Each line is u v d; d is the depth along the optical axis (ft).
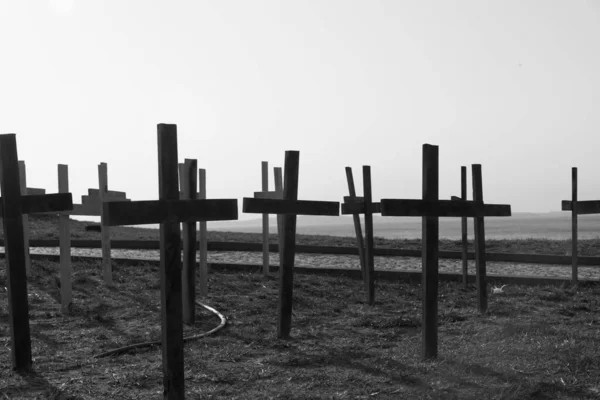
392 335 32.37
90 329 33.91
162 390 22.82
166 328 20.49
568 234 277.64
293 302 42.04
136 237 83.76
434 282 27.22
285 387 23.22
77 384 23.41
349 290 47.01
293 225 31.07
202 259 44.55
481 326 33.96
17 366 25.14
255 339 31.22
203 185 42.86
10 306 25.04
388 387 23.09
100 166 44.01
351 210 42.09
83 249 72.18
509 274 53.31
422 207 27.14
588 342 29.01
